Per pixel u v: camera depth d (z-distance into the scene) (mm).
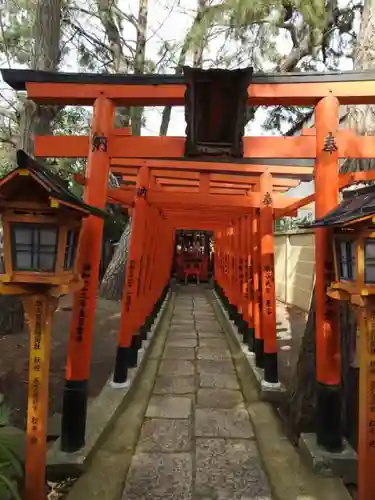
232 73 2650
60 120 10883
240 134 2801
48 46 5523
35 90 3039
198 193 5230
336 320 2873
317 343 2943
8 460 2209
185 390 4520
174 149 3090
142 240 4926
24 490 2191
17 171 1850
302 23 7391
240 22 6730
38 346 2189
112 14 8891
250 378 4844
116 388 4148
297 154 3045
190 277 17938
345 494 2535
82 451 2814
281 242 11672
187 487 2619
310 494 2537
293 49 7516
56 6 5582
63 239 2055
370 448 2152
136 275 4727
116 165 4988
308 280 9461
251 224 5824
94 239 2959
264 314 4508
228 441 3287
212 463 2930
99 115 3027
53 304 2215
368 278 2008
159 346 6473
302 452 2996
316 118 3006
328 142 2908
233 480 2707
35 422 2195
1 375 4398
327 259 2871
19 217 1999
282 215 5414
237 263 7488
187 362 5641
